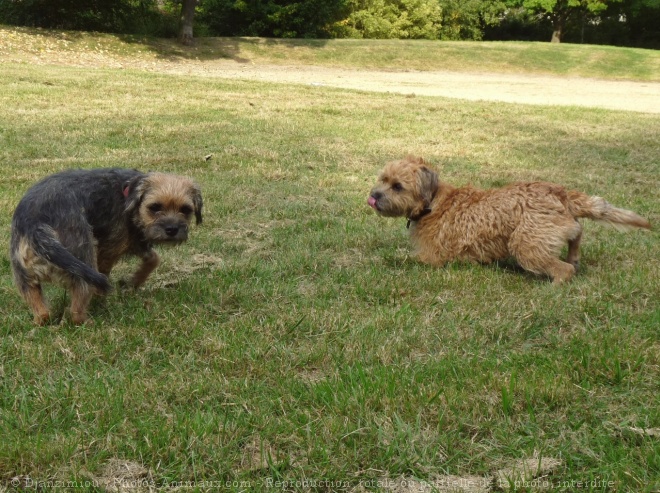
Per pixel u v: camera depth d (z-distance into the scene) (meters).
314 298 1.62
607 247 1.99
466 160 3.12
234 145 3.21
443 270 1.79
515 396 1.19
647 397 1.19
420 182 1.84
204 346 1.37
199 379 1.24
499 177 2.79
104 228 1.50
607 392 1.21
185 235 1.54
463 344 1.40
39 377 1.25
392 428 1.11
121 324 1.46
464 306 1.57
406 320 1.49
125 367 1.29
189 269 1.80
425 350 1.38
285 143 3.33
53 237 1.37
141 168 2.74
